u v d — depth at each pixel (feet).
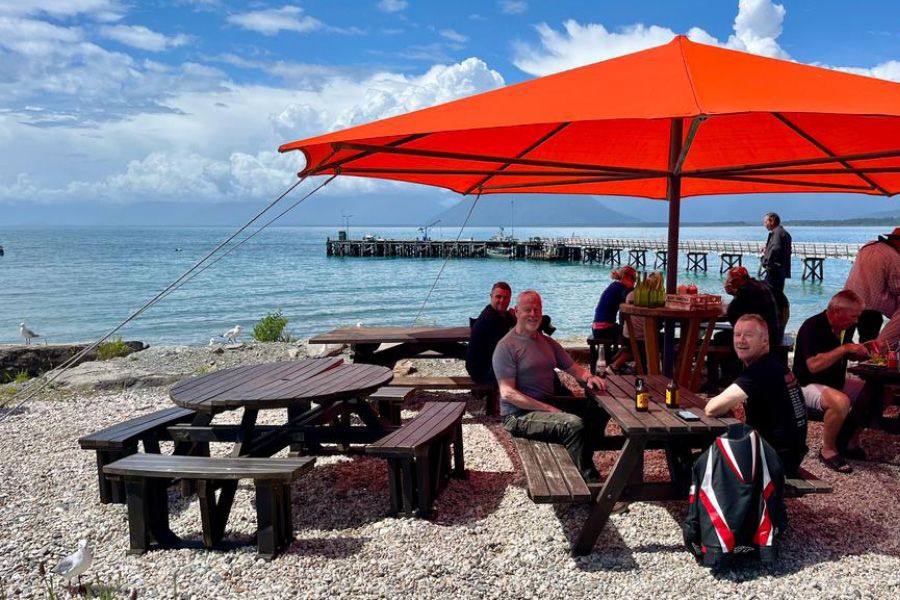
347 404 15.65
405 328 24.68
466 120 12.09
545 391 13.97
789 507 12.91
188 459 11.93
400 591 10.22
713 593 9.97
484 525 12.49
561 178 21.89
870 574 10.38
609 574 10.60
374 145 14.14
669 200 18.93
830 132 16.56
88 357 31.89
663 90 11.70
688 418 11.09
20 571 11.24
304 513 13.34
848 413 15.01
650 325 18.80
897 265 18.67
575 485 10.51
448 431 14.05
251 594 10.24
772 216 32.09
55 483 15.44
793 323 71.61
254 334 42.70
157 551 11.76
